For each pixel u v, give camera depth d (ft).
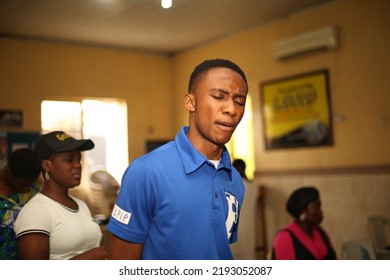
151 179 4.03
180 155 4.21
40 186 17.85
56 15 19.36
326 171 18.62
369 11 17.34
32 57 22.21
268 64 21.03
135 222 4.07
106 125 24.50
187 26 21.48
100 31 21.84
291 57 19.81
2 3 17.75
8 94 21.49
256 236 20.86
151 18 20.17
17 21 19.90
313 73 19.13
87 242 6.41
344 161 18.15
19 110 21.68
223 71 4.12
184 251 4.05
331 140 18.53
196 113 4.22
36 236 5.76
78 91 23.38
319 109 18.95
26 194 7.67
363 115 17.54
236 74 4.15
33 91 22.09
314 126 19.11
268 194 20.89
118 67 24.77
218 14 19.88
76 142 6.45
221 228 4.24
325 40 18.19
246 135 22.54
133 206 4.07
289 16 20.08
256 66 21.59
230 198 4.53
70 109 23.31
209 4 18.62
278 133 20.57
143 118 25.39
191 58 25.31
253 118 21.72
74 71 23.35
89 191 22.34
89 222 6.62
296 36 19.29
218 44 23.61
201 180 4.19
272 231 20.65
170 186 4.04
